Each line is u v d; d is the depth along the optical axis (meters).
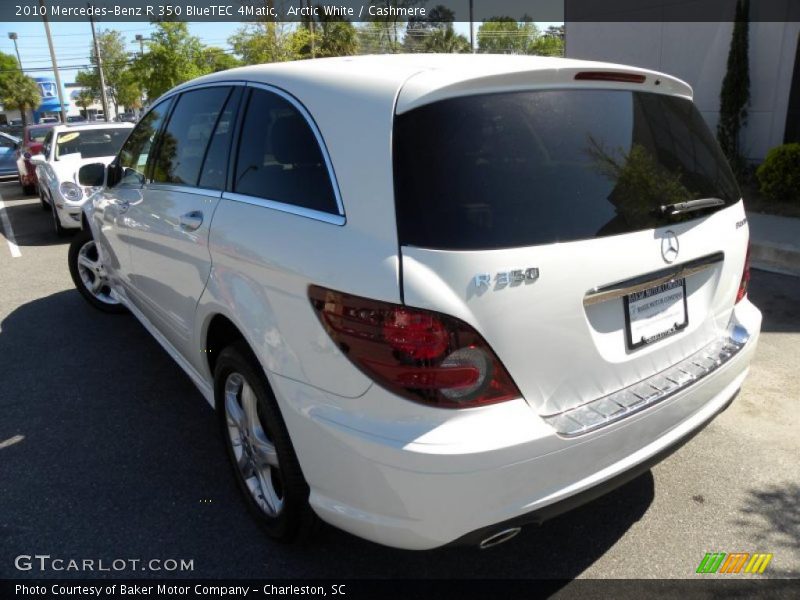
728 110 10.38
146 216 3.52
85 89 56.84
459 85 2.05
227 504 2.97
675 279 2.41
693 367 2.48
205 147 3.10
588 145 2.24
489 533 1.99
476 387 1.92
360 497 2.06
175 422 3.72
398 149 2.04
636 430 2.20
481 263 1.91
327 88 2.37
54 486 3.12
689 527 2.78
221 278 2.64
